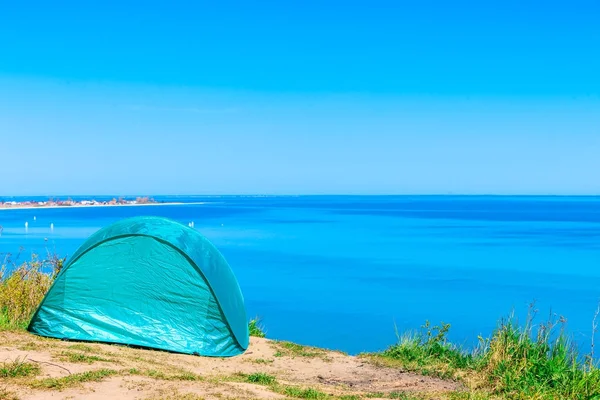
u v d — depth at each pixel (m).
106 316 11.46
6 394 6.92
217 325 11.81
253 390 8.19
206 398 7.34
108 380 7.83
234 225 88.81
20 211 173.62
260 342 13.20
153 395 7.32
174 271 11.73
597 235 66.31
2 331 10.88
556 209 179.50
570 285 31.55
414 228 80.56
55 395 7.06
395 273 36.28
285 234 69.50
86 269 11.61
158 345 11.34
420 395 9.14
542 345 10.89
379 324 22.38
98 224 88.69
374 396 8.86
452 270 37.72
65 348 9.89
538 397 9.07
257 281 33.31
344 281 33.28
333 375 10.74
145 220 12.48
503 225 86.94
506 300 27.30
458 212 149.50
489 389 9.84
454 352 12.11
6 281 13.82
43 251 42.69
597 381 9.59
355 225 88.38
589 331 20.88
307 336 20.44
